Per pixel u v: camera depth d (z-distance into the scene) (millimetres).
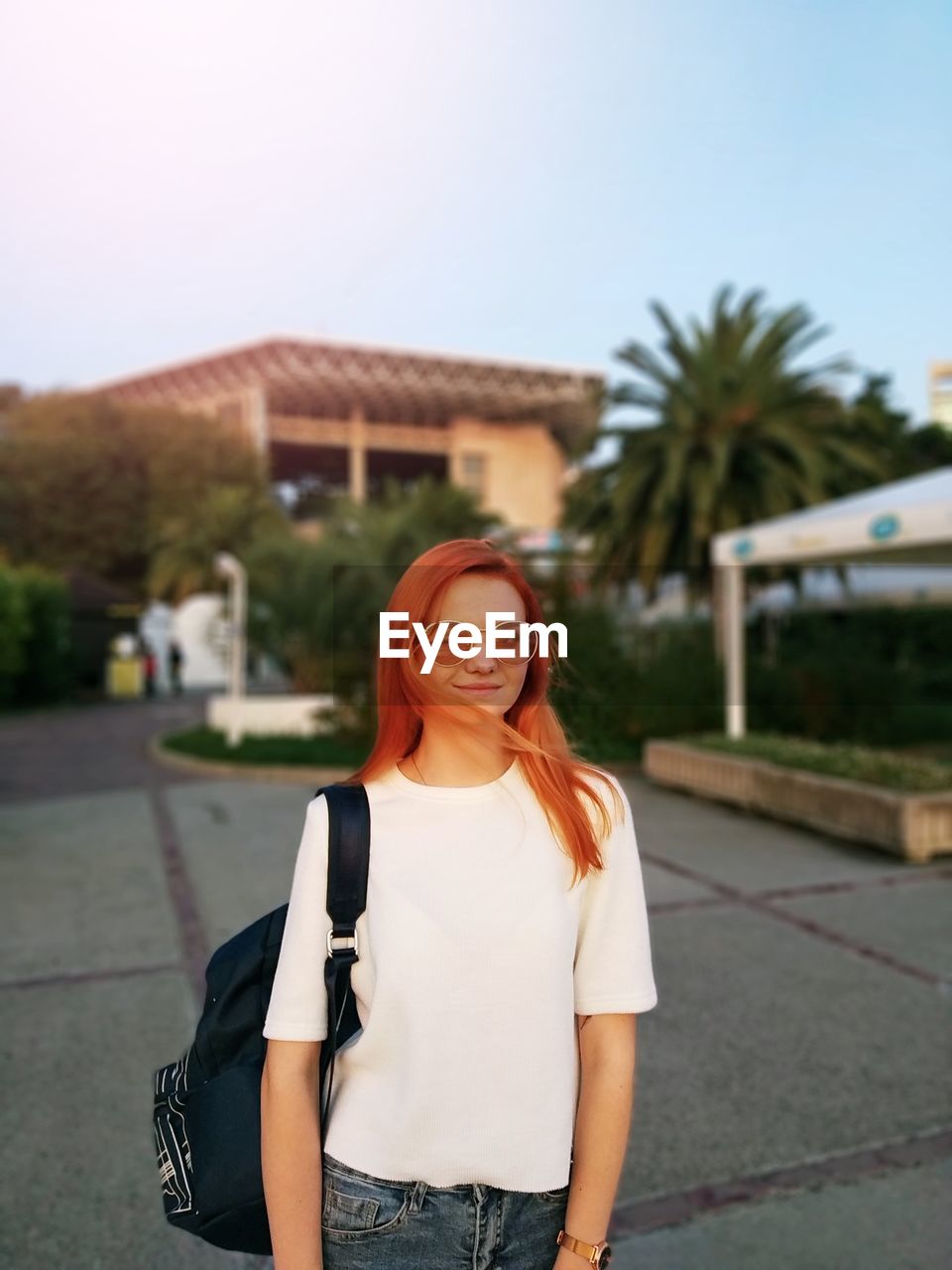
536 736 1280
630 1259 2293
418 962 1107
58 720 18531
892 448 17688
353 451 79062
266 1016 1223
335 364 73812
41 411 41875
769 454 15164
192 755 11562
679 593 16484
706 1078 3240
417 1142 1117
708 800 8680
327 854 1156
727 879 5906
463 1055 1113
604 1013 1219
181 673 28625
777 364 15609
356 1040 1152
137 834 7414
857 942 4680
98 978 4273
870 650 17812
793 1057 3395
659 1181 2625
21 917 5219
